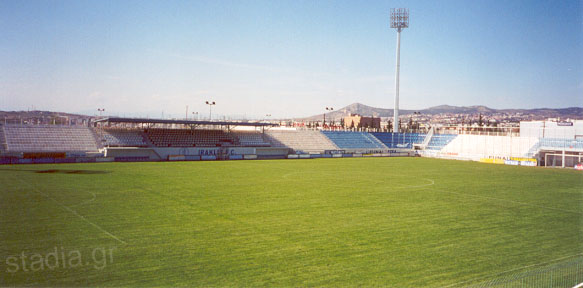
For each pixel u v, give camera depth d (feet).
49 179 128.36
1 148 204.95
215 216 79.66
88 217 76.28
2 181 121.80
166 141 252.01
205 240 62.75
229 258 54.60
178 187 117.39
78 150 222.07
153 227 69.97
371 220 79.20
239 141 278.87
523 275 49.26
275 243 62.08
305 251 58.39
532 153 252.21
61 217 75.87
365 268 51.93
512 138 271.28
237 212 84.02
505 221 80.59
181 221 74.84
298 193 111.04
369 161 244.01
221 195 104.73
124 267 50.34
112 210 82.89
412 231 71.20
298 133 317.01
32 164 181.06
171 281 46.29
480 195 113.80
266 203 94.94
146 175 145.89
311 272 50.11
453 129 331.36
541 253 59.77
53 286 44.24
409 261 55.01
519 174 177.47
